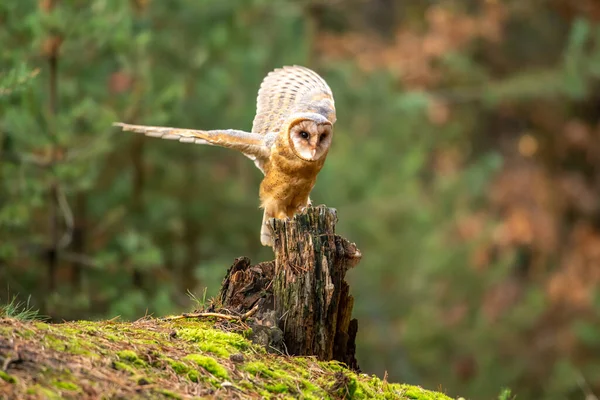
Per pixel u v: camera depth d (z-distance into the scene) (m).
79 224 13.77
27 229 13.02
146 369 5.14
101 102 13.50
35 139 11.24
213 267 12.59
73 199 13.67
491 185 22.83
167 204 14.73
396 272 18.27
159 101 12.62
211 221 15.85
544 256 21.75
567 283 21.09
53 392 4.59
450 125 21.42
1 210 11.83
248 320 6.27
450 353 19.50
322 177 16.31
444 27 21.89
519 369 19.69
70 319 11.95
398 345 19.09
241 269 6.71
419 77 21.34
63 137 11.24
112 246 14.03
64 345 5.04
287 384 5.51
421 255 18.36
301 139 7.68
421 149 18.47
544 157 23.94
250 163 16.14
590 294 21.08
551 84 20.92
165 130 7.57
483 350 19.58
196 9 14.83
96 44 12.52
